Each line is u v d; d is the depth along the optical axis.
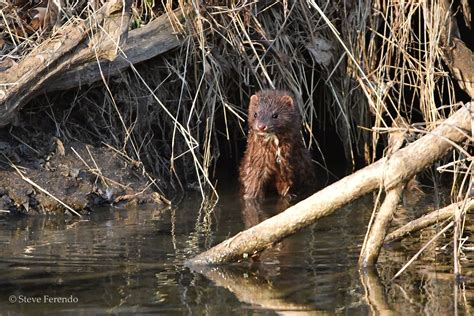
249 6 13.52
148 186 12.55
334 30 13.16
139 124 13.33
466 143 9.06
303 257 9.35
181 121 13.86
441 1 13.15
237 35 13.57
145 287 8.30
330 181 14.15
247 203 12.61
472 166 8.88
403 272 8.77
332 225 10.77
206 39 13.41
